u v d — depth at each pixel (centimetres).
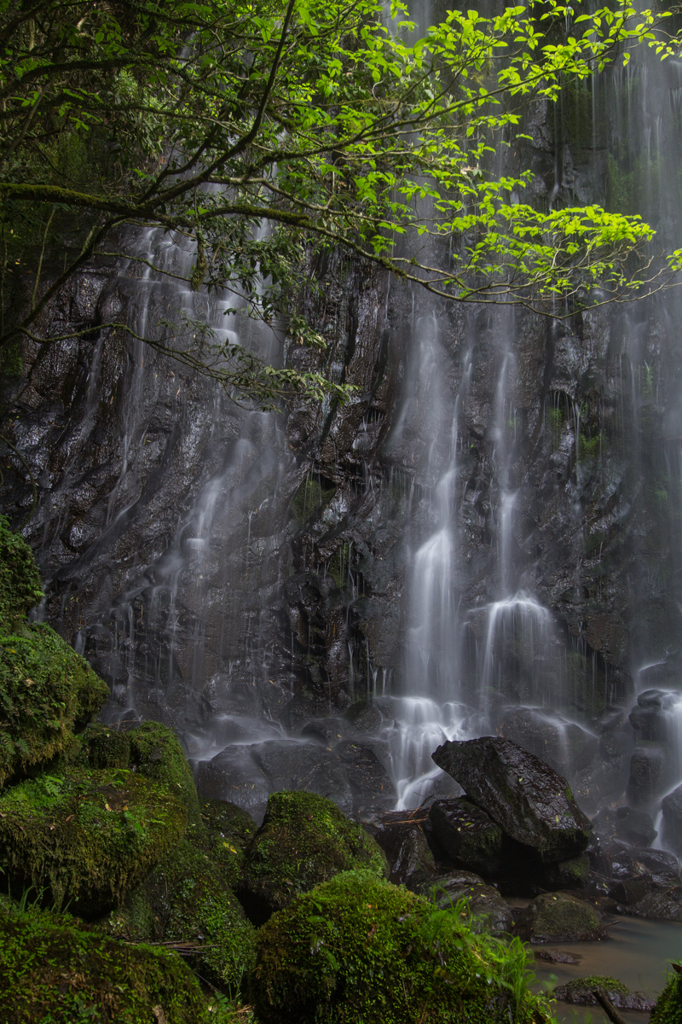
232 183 538
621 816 967
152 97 632
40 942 235
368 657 1157
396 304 1387
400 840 694
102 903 336
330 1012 223
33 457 1065
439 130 500
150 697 1031
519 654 1228
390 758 1019
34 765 364
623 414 1388
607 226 560
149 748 476
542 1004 246
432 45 463
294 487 1236
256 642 1155
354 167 557
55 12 623
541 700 1213
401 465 1323
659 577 1312
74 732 427
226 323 1246
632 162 1550
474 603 1273
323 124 531
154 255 1238
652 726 1093
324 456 1259
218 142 538
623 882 711
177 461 1152
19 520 1013
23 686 367
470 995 222
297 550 1220
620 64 1567
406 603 1224
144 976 244
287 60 471
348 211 571
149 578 1090
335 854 487
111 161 1126
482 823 703
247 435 1223
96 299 1160
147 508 1109
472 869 696
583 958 545
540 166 1555
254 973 235
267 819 524
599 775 1081
